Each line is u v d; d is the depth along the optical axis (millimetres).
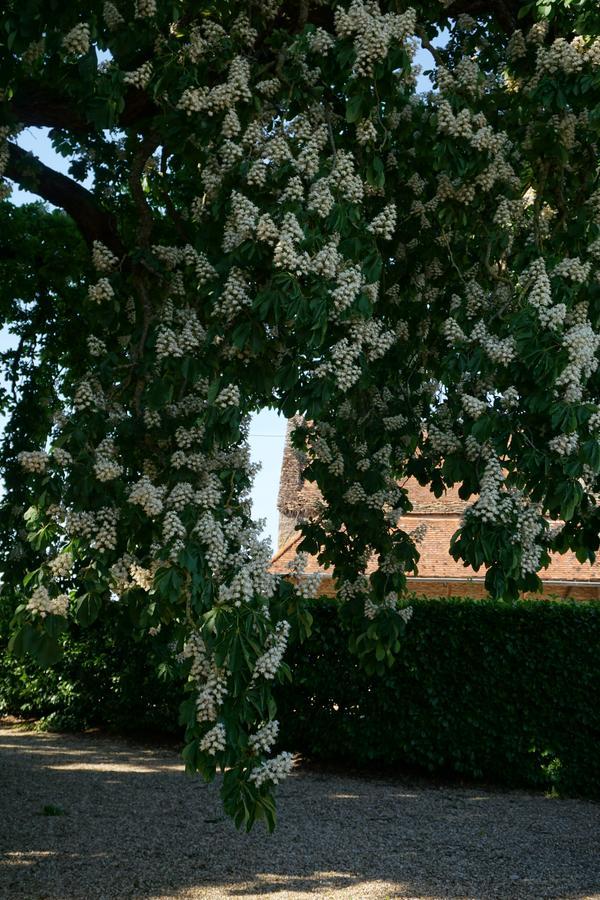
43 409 8508
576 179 4875
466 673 8250
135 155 4914
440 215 4707
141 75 3805
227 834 6047
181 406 4207
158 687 10039
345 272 3469
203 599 3252
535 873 5285
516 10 5176
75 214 5418
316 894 4773
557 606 8156
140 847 5641
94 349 4227
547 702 7996
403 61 3740
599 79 3941
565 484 3602
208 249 4246
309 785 7957
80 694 10680
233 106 3928
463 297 5039
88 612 3602
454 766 8195
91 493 3805
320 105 4340
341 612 5473
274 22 4789
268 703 3240
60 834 5902
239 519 3625
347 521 5328
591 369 3652
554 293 3840
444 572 11219
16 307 8477
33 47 3686
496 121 4906
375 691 8516
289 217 3391
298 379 3664
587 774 7797
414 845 5906
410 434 5504
